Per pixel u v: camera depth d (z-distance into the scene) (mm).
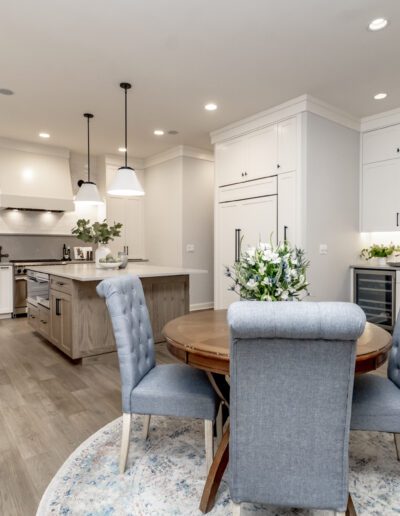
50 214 6016
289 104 3924
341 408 1119
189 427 2213
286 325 995
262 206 4297
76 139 5301
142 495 1603
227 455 1568
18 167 5371
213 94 3770
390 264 4219
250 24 2592
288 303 1043
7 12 2445
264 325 1003
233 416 1167
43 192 5535
